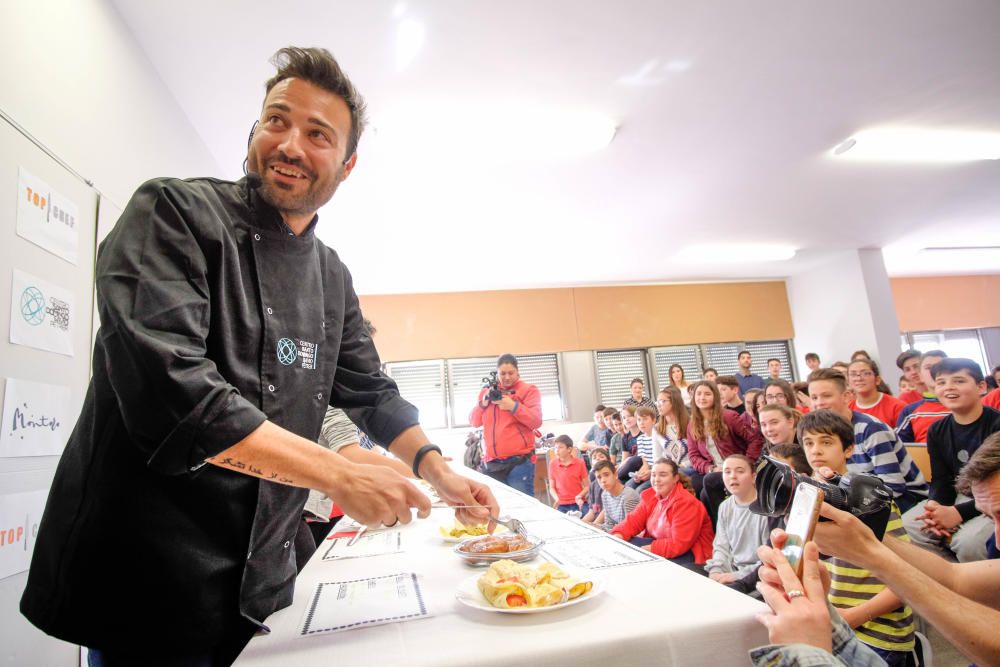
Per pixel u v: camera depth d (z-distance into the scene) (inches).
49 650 55.9
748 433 131.9
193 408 21.8
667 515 101.0
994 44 107.6
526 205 170.9
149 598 25.7
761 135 137.1
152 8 82.0
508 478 157.4
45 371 58.2
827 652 20.3
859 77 115.2
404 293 262.1
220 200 30.0
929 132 141.0
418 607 28.0
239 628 27.3
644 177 156.6
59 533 26.1
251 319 29.5
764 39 100.8
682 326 282.0
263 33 88.8
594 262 238.7
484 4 86.4
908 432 123.6
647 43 99.2
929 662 53.3
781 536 26.2
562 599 25.5
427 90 108.1
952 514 67.7
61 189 63.6
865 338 245.3
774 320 290.4
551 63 102.4
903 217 207.6
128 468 26.0
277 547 29.6
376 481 24.4
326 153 31.5
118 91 80.7
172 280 24.7
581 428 263.3
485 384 164.7
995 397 127.2
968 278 317.1
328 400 35.1
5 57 54.1
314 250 35.4
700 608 24.4
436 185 152.6
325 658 21.9
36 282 57.4
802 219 202.1
